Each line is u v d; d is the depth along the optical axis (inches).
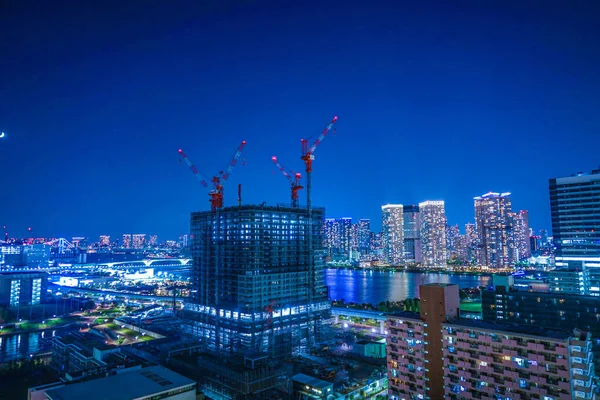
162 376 6904.5
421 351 6387.8
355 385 7790.4
